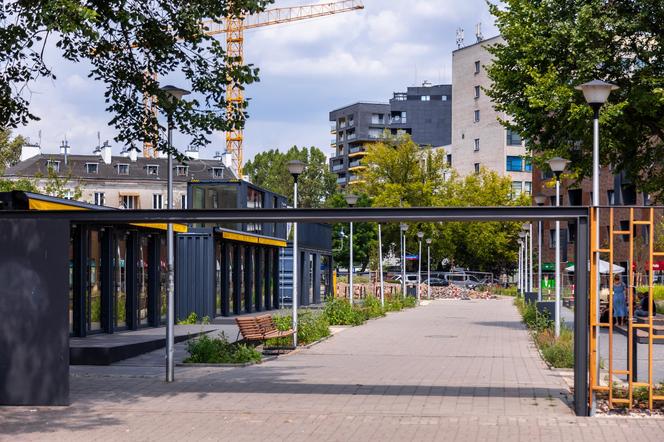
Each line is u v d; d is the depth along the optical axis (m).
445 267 86.69
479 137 95.88
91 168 97.19
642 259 53.22
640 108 27.38
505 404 12.59
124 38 15.55
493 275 80.38
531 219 12.11
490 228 71.62
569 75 28.27
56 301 12.52
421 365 17.64
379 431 10.55
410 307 47.25
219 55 15.74
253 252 36.69
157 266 25.05
